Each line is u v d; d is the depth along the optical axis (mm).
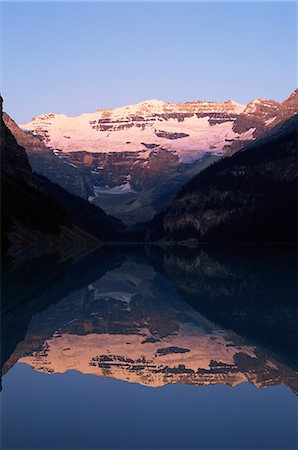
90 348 33125
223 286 70750
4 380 25578
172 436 18422
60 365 28562
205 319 44562
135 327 40906
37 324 41688
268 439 18125
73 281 75500
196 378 25734
